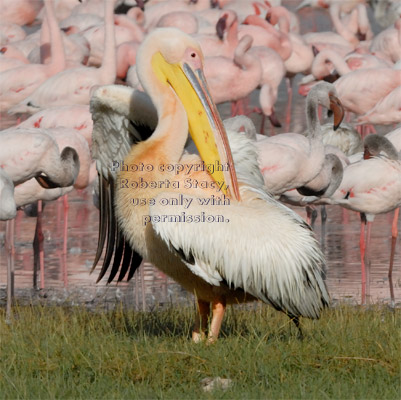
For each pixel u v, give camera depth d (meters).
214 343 9.56
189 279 9.84
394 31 29.22
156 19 33.91
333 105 16.19
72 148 14.64
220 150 9.83
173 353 9.15
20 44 28.61
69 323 11.16
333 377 8.62
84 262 15.59
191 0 35.78
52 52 22.94
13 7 32.97
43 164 14.46
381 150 15.42
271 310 11.70
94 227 18.02
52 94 21.64
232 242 9.26
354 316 11.33
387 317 11.05
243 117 16.11
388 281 14.51
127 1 35.19
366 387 8.37
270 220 9.45
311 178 15.61
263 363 8.91
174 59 10.12
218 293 9.73
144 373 8.80
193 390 8.42
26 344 9.82
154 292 13.91
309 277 9.50
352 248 16.42
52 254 16.11
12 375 8.91
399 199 15.13
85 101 21.67
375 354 9.15
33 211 16.44
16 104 22.70
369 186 15.09
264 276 9.34
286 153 15.43
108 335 10.06
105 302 13.27
